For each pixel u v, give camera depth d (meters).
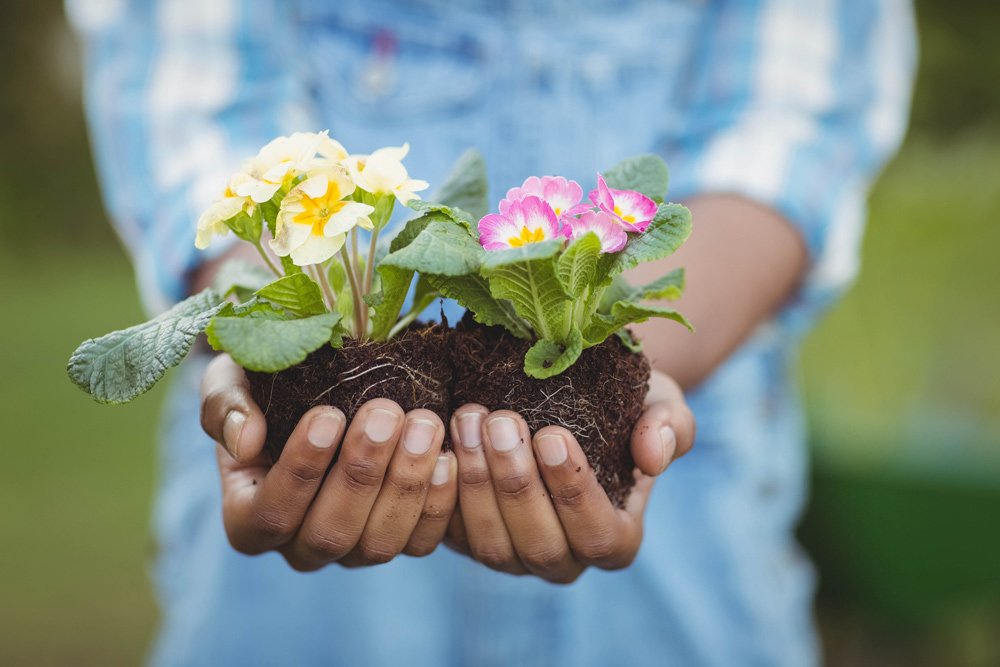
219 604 0.81
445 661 0.81
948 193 1.77
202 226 0.58
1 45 3.89
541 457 0.58
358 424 0.57
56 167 4.14
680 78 0.85
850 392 1.64
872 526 1.24
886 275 1.72
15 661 1.42
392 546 0.60
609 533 0.61
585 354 0.61
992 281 1.67
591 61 0.83
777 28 0.84
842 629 1.43
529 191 0.60
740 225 0.77
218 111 0.80
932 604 1.24
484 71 0.83
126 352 0.57
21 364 2.88
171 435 0.85
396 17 0.83
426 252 0.56
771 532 0.87
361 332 0.62
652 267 0.74
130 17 0.83
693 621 0.82
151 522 1.89
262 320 0.56
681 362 0.71
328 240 0.57
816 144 0.82
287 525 0.60
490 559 0.62
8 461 2.17
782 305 0.84
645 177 0.62
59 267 4.07
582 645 0.81
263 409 0.60
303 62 0.84
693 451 0.83
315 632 0.81
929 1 1.85
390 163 0.59
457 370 0.61
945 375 1.64
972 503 1.16
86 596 1.62
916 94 1.87
